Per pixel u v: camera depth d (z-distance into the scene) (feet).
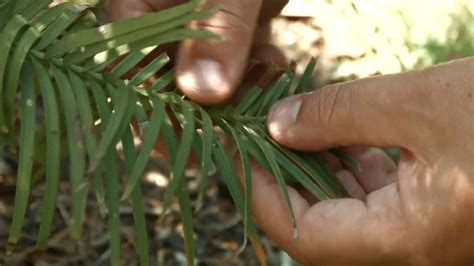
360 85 1.46
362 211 1.47
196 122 1.43
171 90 1.51
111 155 1.28
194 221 3.14
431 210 1.42
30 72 1.31
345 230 1.47
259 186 1.49
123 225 3.03
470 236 1.42
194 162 1.55
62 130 1.42
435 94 1.41
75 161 1.26
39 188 3.02
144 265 1.30
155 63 1.39
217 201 3.24
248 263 3.02
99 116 1.36
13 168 3.05
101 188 1.26
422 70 1.44
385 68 3.18
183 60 1.46
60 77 1.31
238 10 1.48
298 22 3.37
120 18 1.61
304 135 1.48
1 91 1.26
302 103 1.49
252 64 1.59
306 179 1.49
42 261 2.85
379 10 3.28
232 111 1.50
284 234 1.50
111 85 1.35
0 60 1.27
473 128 1.38
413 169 1.44
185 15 1.34
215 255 3.04
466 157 1.39
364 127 1.46
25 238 2.89
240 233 3.15
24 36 1.30
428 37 3.13
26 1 1.35
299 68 3.25
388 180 1.58
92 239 2.97
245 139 1.47
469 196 1.39
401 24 3.19
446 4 3.16
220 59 1.47
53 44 1.33
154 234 3.06
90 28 1.37
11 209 2.96
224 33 1.47
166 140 1.35
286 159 1.49
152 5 1.62
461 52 3.06
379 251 1.47
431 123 1.41
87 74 1.35
